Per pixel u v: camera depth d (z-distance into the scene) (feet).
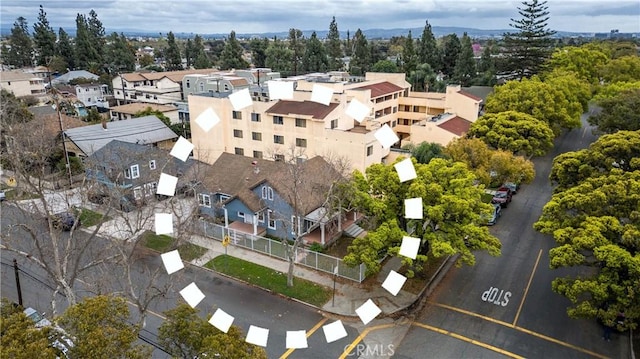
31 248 77.41
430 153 112.27
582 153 89.51
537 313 72.38
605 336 65.77
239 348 41.16
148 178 97.96
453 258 90.43
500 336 67.00
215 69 317.01
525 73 228.02
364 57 295.48
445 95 175.11
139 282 80.23
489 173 107.34
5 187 108.58
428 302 76.07
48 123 152.66
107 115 229.86
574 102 153.79
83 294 74.08
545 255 91.20
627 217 67.41
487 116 129.80
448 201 71.56
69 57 348.18
